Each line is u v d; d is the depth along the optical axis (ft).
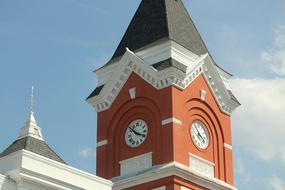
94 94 258.98
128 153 243.81
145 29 260.62
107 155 248.73
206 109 250.98
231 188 245.86
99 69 262.67
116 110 251.80
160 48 247.09
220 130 254.27
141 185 233.55
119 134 249.34
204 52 259.80
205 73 253.03
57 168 184.03
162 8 263.49
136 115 247.09
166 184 228.22
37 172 178.09
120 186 237.45
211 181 238.89
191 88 246.47
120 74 253.03
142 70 247.09
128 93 250.16
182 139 236.63
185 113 241.76
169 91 239.09
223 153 251.60
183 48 248.93
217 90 256.11
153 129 240.32
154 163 235.40
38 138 197.88
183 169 230.27
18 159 177.17
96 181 192.44
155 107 241.55
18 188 174.70
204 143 246.06
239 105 262.47
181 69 241.76
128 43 262.47
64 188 183.42
